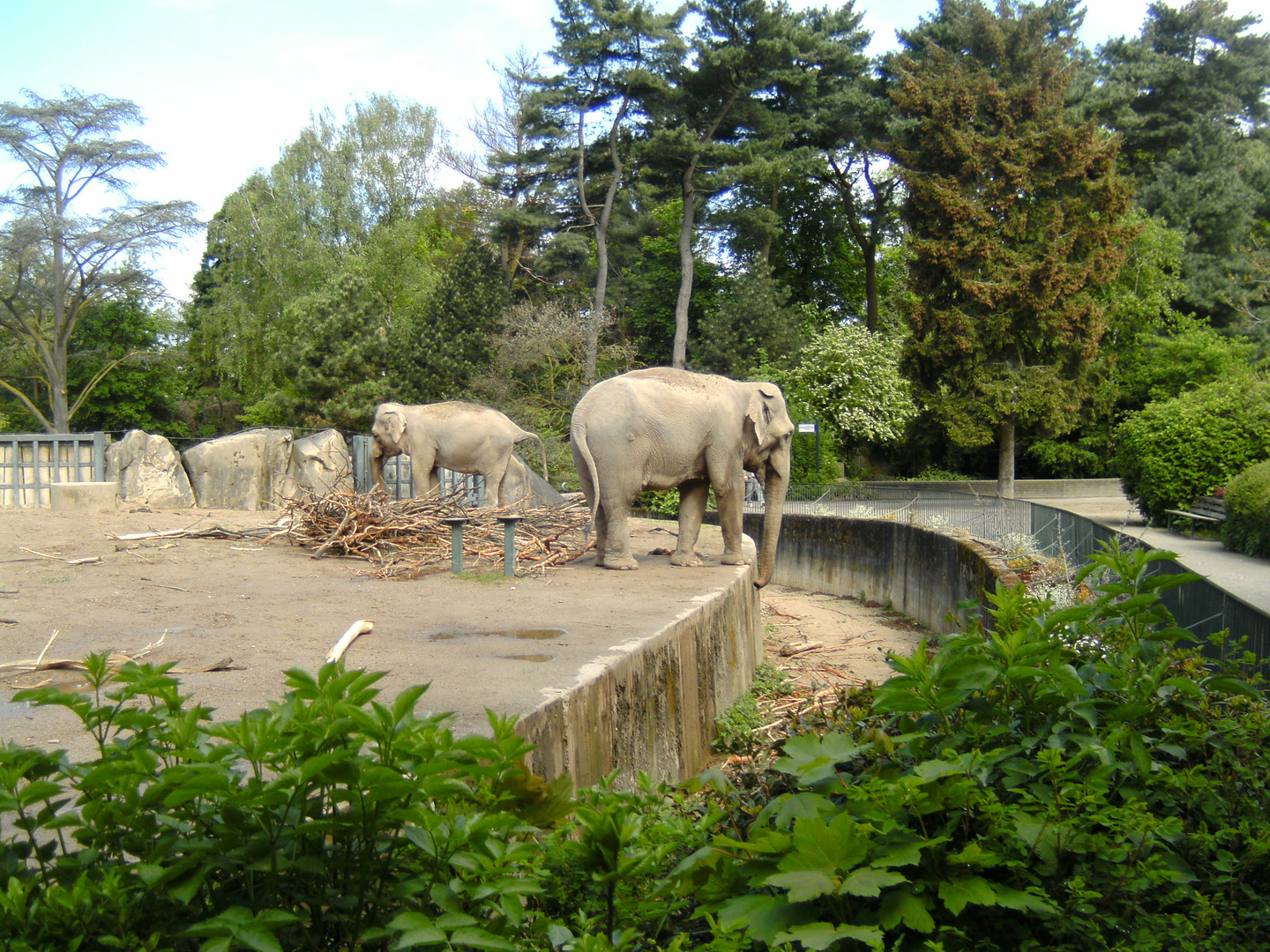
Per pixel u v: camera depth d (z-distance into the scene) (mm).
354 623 7031
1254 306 46062
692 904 2719
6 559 10008
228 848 1851
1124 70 48219
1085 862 2490
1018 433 42594
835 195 49000
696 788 2887
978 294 35344
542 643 6336
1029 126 36406
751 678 10664
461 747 1943
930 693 2648
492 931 1900
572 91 35875
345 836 1905
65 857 1963
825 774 2525
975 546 13172
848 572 18609
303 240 40594
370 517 11883
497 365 30844
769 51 34531
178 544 11789
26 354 46406
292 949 1944
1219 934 2326
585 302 42125
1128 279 42406
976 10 37906
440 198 44438
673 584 9469
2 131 39281
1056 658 2768
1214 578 15086
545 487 21359
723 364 37906
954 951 2334
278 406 35844
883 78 43375
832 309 51719
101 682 2227
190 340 50500
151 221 42562
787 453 11320
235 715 4461
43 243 41188
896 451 42969
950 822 2398
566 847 2293
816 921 2174
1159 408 24438
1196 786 2686
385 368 33531
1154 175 48438
